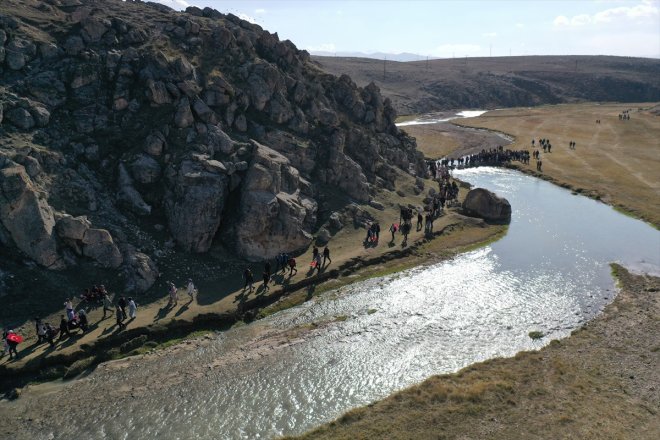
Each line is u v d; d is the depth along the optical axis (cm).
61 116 5275
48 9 6369
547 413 2880
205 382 3356
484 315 4297
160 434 2872
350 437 2725
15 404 3112
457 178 9331
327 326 4109
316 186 6250
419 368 3538
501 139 13625
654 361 3462
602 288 4800
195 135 5547
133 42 6228
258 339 3894
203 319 4034
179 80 5869
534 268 5297
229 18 8312
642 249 5812
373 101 8394
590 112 19038
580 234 6359
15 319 3712
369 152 7262
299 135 6619
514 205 7650
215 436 2855
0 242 4056
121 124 5456
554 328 4059
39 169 4556
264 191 5212
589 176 9194
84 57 5694
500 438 2677
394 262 5372
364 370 3512
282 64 7494
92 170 5050
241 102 6328
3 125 4784
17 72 5362
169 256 4694
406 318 4256
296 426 2939
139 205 4956
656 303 4419
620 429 2706
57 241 4212
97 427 2927
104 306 3988
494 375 3300
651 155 10844
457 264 5412
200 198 4878
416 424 2819
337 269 5016
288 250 5247
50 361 3434
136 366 3512
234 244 5006
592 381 3216
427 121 18400
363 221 6134
